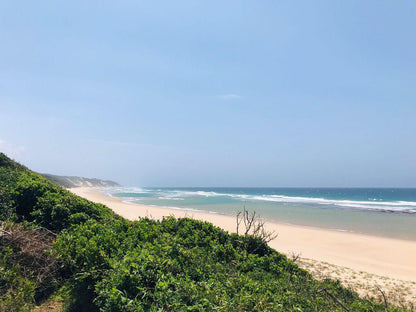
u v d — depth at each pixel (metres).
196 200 62.09
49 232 9.05
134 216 30.47
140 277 5.55
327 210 43.41
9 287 6.04
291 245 20.22
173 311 4.79
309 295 7.49
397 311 8.02
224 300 5.38
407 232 25.80
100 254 6.80
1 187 11.38
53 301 6.32
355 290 12.11
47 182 15.21
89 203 12.34
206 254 8.50
